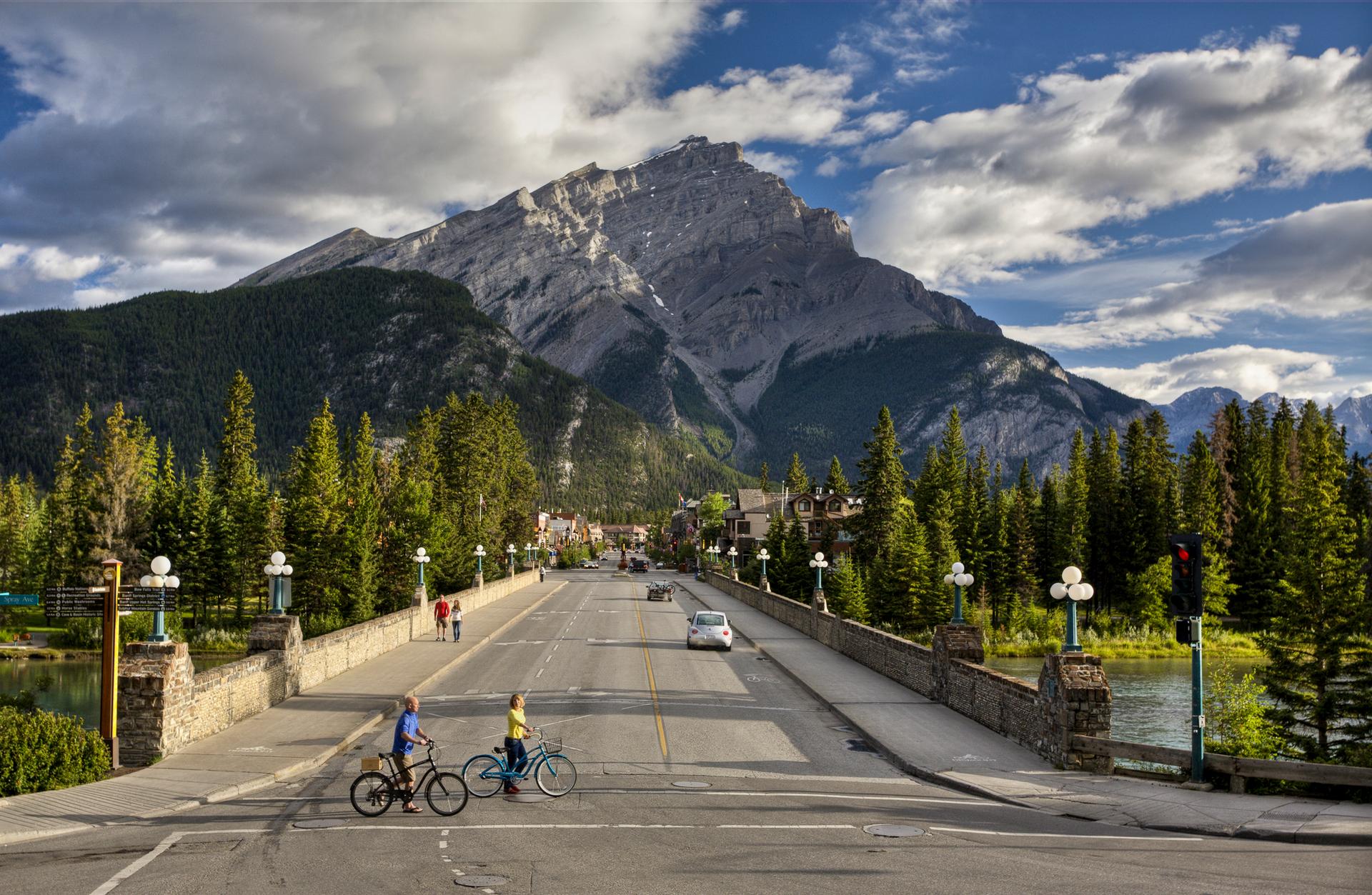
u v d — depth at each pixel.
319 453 79.19
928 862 12.24
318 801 16.69
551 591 88.94
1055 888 10.85
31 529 104.31
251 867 12.14
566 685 31.89
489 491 111.69
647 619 59.09
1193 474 87.31
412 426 106.94
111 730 19.31
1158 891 10.64
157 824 14.84
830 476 148.38
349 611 74.00
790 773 19.75
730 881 11.33
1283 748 36.78
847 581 84.81
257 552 82.88
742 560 144.88
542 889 11.05
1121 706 49.25
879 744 22.56
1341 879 11.17
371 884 11.31
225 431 90.25
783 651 42.28
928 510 100.31
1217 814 15.22
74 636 70.81
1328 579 37.84
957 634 28.11
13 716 18.23
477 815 15.43
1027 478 105.56
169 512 84.06
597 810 15.84
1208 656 70.44
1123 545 93.38
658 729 24.39
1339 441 91.31
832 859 12.43
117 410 90.00
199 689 21.89
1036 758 20.89
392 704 27.08
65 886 11.29
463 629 49.94
